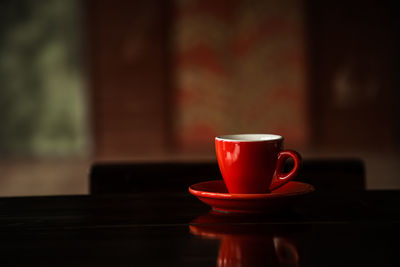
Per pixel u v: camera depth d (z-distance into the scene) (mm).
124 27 4766
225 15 4809
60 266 416
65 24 4734
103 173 951
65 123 4840
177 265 412
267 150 601
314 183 957
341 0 4770
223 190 690
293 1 4781
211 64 4863
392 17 4777
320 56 4836
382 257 429
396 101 4863
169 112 4891
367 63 4840
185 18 4809
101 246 477
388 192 783
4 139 4832
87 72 4793
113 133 4871
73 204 706
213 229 540
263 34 4828
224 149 617
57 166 4453
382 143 4902
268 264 411
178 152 4945
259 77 4879
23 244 488
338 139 4926
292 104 4895
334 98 4883
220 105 4910
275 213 624
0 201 729
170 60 4844
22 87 4785
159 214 629
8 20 4703
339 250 452
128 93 4840
